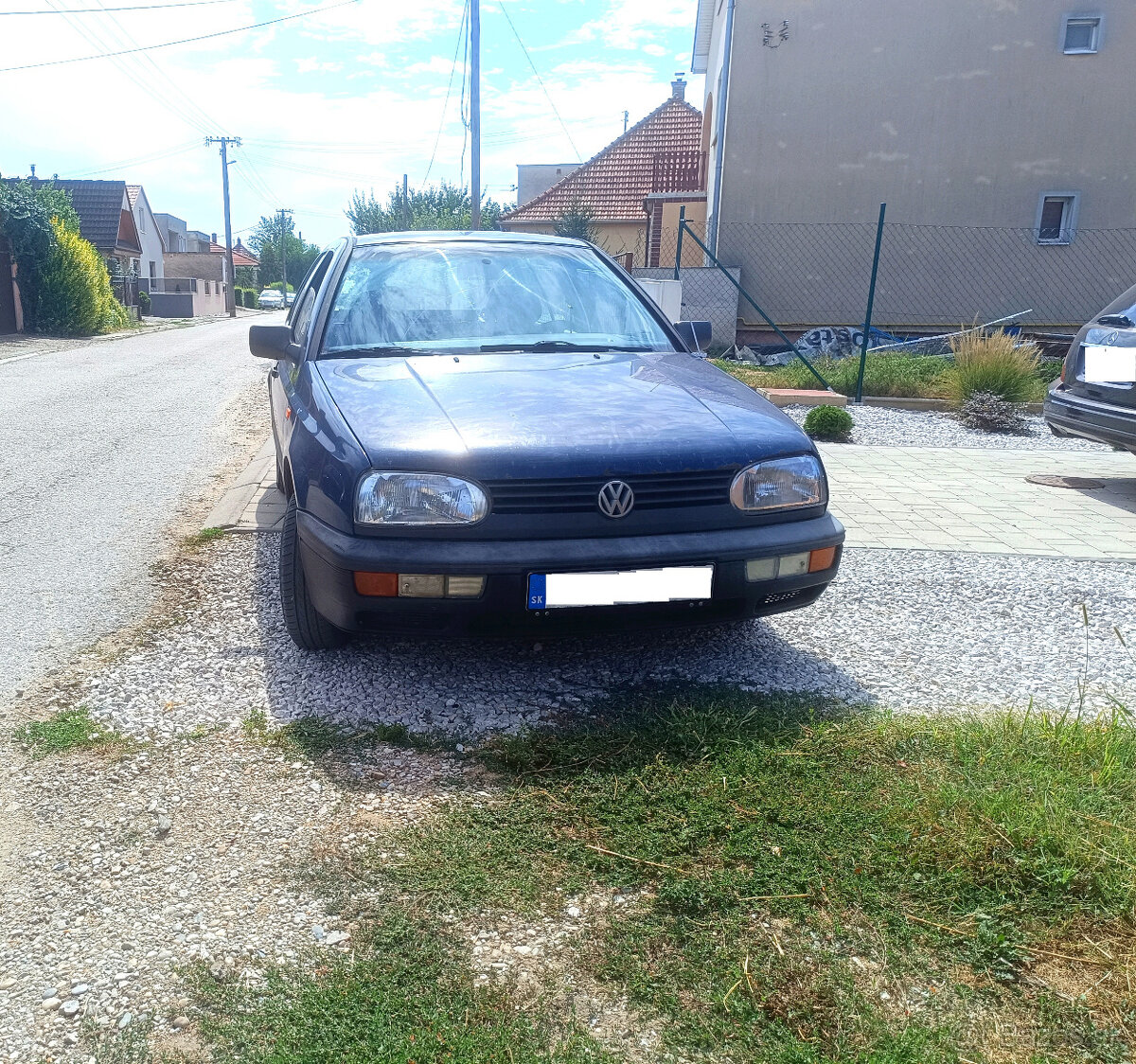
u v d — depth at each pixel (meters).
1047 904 2.16
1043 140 15.52
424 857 2.36
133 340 24.25
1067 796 2.52
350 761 2.84
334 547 2.94
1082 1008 1.88
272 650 3.71
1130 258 15.71
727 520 3.12
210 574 4.68
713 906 2.17
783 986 1.94
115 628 3.99
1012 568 4.93
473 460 2.94
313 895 2.25
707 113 20.69
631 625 3.10
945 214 15.86
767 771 2.69
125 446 8.39
